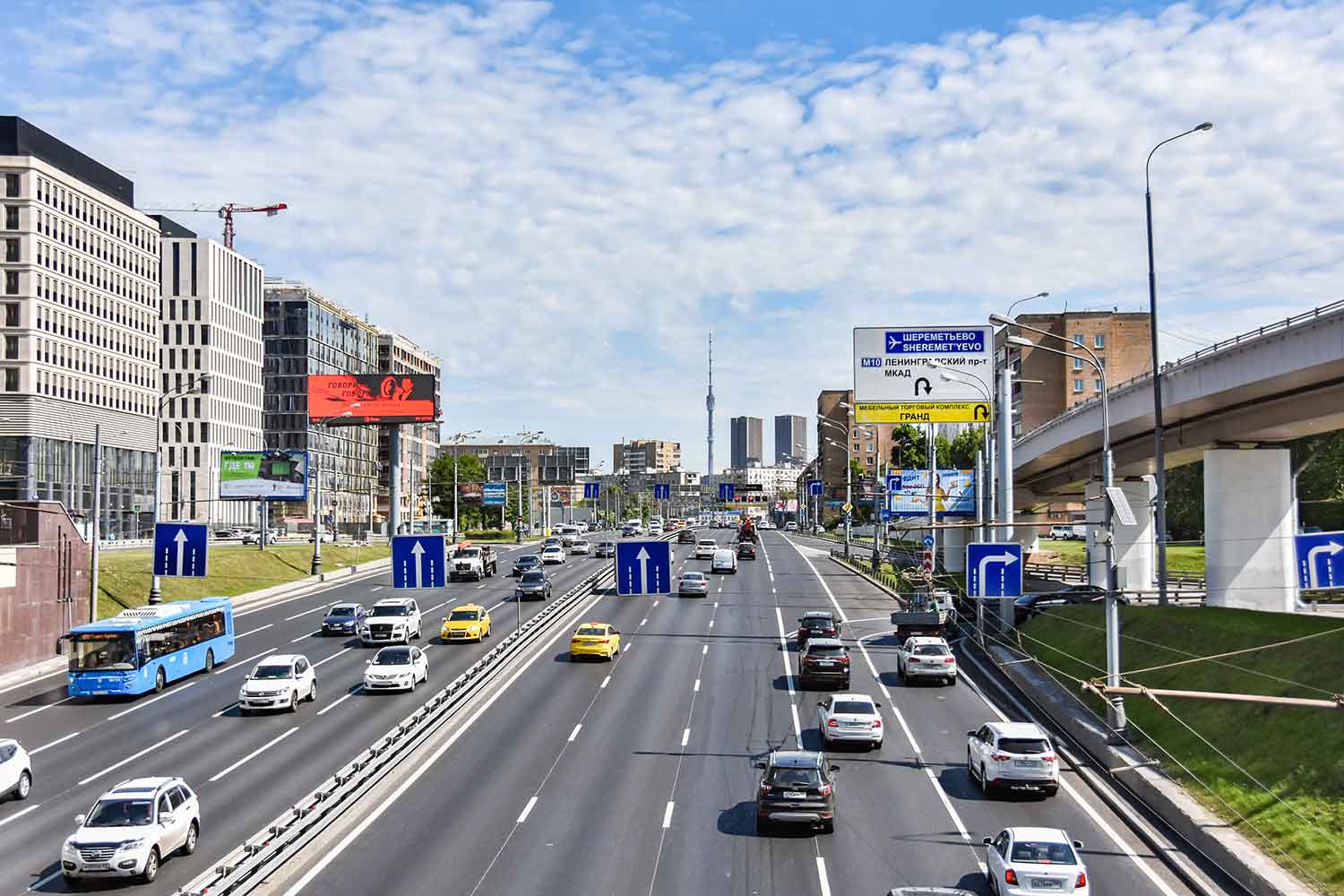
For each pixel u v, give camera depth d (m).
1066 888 20.66
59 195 113.06
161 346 154.12
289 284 190.25
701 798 29.73
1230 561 49.41
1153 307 47.53
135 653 44.69
